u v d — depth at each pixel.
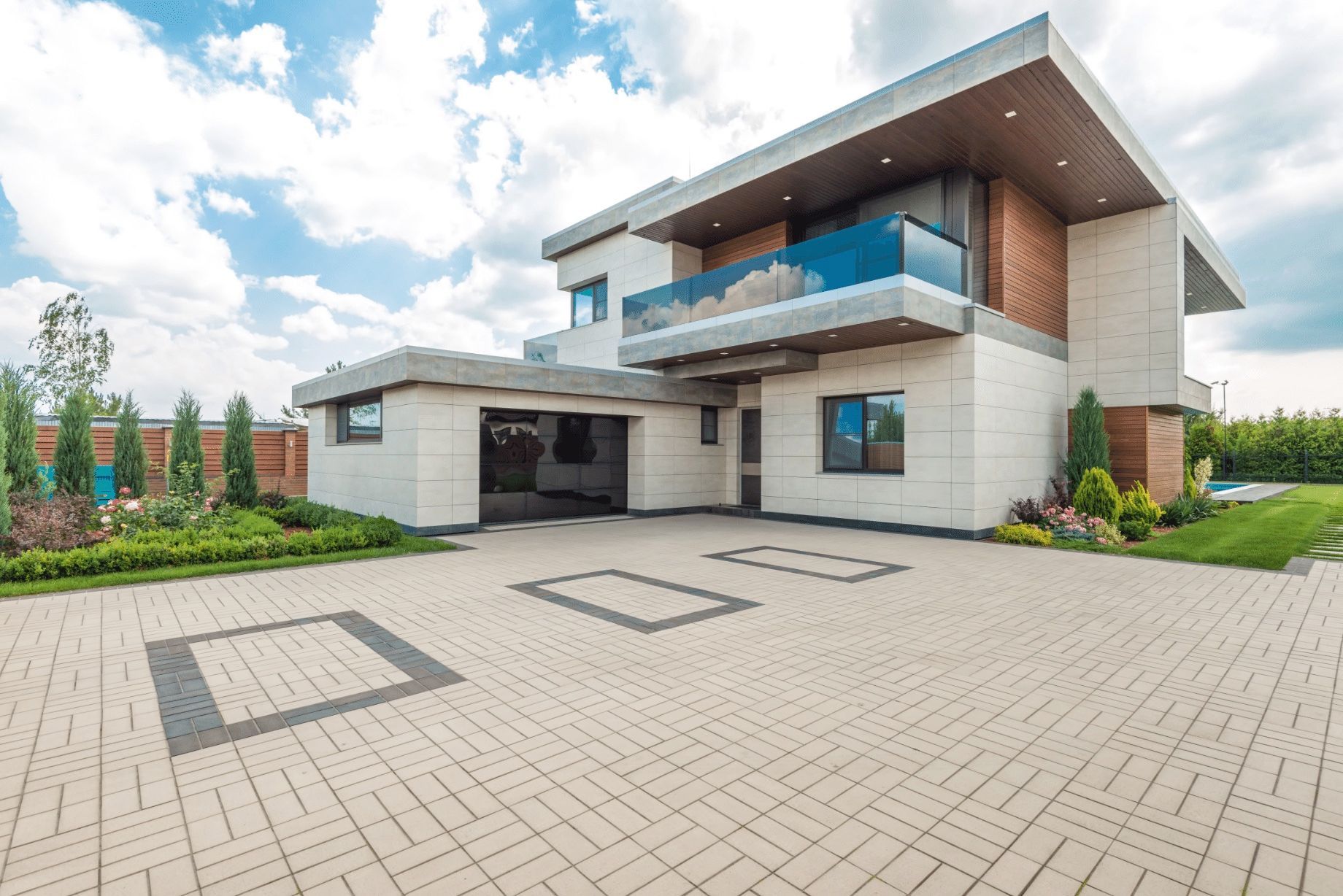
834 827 2.80
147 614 6.81
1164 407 16.09
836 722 4.00
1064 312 16.03
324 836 2.75
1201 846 2.67
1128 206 15.05
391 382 13.11
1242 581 8.55
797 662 5.20
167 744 3.70
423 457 13.07
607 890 2.36
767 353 14.98
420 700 4.39
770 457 16.39
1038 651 5.50
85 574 8.59
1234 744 3.68
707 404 18.08
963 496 12.62
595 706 4.26
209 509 13.11
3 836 2.75
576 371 15.14
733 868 2.50
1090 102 11.05
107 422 18.64
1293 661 5.21
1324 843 2.70
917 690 4.56
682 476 17.81
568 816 2.89
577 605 7.22
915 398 13.41
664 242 18.58
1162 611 6.90
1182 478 18.86
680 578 8.80
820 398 15.45
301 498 20.19
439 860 2.56
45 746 3.69
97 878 2.46
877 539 12.67
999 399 13.30
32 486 12.01
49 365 23.86
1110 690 4.57
